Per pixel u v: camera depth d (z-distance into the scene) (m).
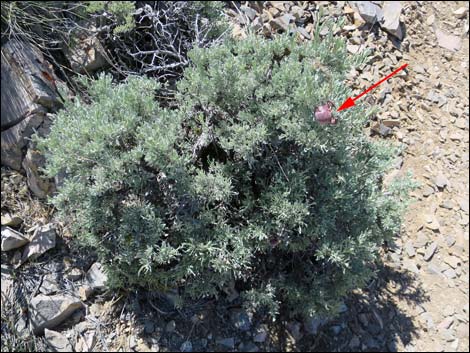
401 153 3.65
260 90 2.52
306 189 2.64
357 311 3.14
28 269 2.90
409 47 4.09
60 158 2.33
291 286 2.82
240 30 3.46
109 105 2.45
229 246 2.68
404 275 3.30
